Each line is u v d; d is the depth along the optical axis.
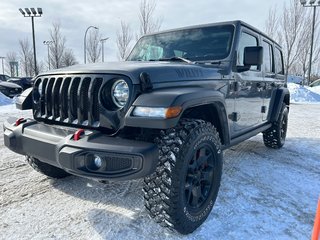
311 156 4.87
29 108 3.14
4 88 15.20
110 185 3.41
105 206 2.92
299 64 29.42
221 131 3.00
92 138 2.25
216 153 2.71
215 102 2.76
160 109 2.13
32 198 3.06
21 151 2.67
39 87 2.90
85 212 2.80
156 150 2.16
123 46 24.75
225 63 3.29
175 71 2.61
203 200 2.64
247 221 2.69
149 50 3.91
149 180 2.30
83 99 2.49
